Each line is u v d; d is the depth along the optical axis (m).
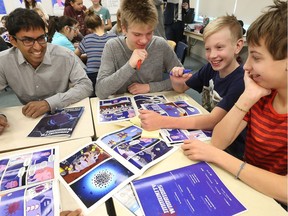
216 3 4.07
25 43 1.20
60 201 0.66
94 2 4.30
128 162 0.81
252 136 0.86
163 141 0.92
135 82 1.54
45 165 0.81
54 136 0.99
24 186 0.72
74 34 3.26
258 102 0.84
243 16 3.41
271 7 0.68
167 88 1.50
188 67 4.34
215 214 0.61
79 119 1.14
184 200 0.66
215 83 1.27
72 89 1.37
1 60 1.33
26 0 4.21
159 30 2.67
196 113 1.16
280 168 0.80
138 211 0.62
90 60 2.49
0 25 4.38
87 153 0.86
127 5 1.26
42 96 1.51
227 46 1.11
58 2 4.69
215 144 0.90
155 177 0.74
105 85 1.33
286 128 0.75
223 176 0.74
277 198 0.66
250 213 0.62
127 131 1.00
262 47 0.64
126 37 1.42
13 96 3.28
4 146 0.94
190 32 4.18
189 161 0.82
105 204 0.65
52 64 1.42
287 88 0.70
